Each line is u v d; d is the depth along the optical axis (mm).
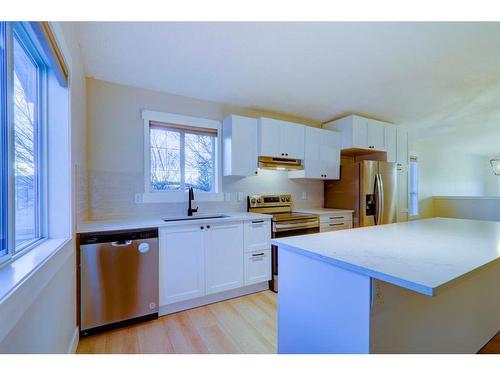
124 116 2645
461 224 2146
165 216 2826
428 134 5008
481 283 1743
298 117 3857
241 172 3066
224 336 1929
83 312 1882
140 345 1803
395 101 3172
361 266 1000
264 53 2070
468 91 2854
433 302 1348
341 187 3898
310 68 2320
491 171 7844
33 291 918
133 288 2088
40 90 1510
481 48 1981
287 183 3795
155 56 2111
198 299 2475
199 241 2441
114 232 2006
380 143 3916
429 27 1721
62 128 1576
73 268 1738
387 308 1075
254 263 2783
